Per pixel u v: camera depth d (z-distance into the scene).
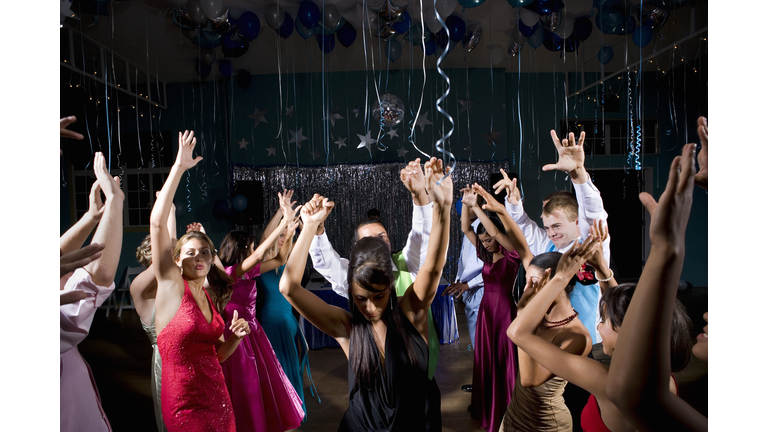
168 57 5.20
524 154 6.29
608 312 1.02
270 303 2.76
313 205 1.32
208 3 3.55
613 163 6.29
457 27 4.04
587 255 1.00
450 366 3.58
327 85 6.21
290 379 2.70
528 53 5.52
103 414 1.58
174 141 6.37
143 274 1.95
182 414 1.59
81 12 3.68
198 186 6.35
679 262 0.57
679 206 0.57
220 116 6.36
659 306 0.57
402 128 6.19
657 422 0.57
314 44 5.20
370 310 1.23
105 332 4.76
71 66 4.23
